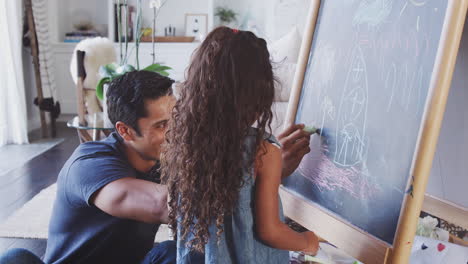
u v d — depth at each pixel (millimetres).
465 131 1560
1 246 2465
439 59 1077
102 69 3092
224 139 968
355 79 1381
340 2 1522
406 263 1137
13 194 3307
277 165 1056
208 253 1026
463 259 1434
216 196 975
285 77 3283
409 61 1187
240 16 6520
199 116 974
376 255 1188
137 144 1308
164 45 6402
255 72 975
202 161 976
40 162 4180
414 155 1110
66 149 4699
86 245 1277
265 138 1048
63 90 6535
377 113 1271
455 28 1060
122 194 1152
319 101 1543
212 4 6391
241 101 965
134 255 1394
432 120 1078
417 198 1102
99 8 6719
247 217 1028
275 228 1059
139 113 1245
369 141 1286
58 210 1296
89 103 4539
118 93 1263
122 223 1265
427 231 1608
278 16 5426
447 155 1648
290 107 1688
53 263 1289
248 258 1037
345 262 1621
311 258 1606
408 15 1217
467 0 1058
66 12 6684
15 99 4809
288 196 1610
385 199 1207
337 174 1403
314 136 1536
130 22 6461
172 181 1041
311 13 1642
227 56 964
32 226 2715
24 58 5566
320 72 1566
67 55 6402
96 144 1327
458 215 1549
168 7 6766
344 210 1354
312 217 1471
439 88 1071
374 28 1337
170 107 1262
